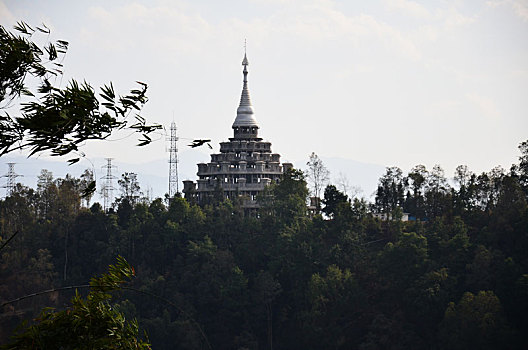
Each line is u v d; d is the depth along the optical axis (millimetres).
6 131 52000
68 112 52219
